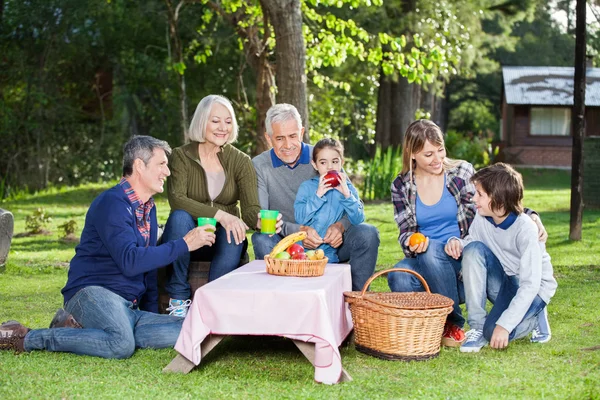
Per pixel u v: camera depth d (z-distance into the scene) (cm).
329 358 390
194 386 381
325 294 398
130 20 2350
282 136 545
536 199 1684
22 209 1697
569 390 367
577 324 519
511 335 456
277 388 381
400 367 419
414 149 486
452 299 470
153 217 478
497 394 364
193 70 2406
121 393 365
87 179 2331
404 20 1883
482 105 4438
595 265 796
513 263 462
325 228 522
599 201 1483
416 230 502
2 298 646
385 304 427
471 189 491
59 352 441
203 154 546
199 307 404
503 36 2372
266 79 1343
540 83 3102
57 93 2330
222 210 537
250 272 455
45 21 2286
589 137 1479
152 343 454
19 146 2234
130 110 2500
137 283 466
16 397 359
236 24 1416
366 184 1802
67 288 458
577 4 966
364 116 2539
